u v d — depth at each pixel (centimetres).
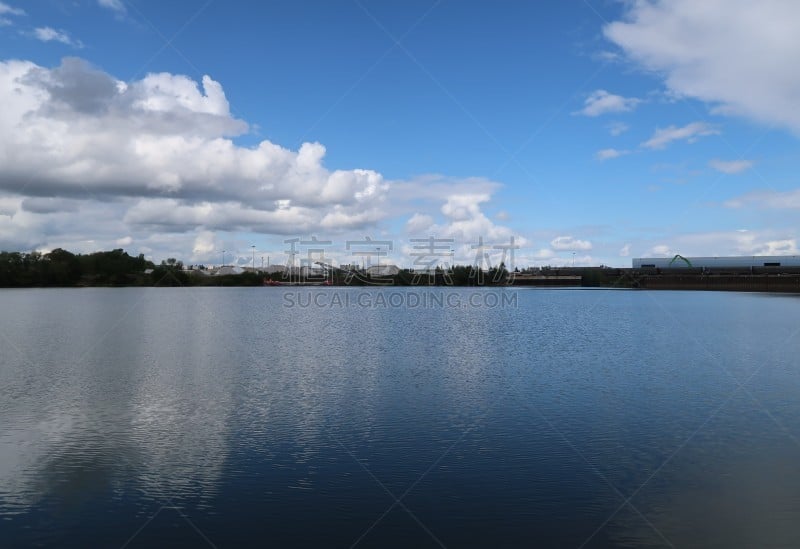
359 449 1667
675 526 1192
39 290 16712
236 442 1736
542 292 16288
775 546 1112
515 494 1351
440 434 1817
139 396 2358
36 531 1177
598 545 1118
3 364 3206
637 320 6400
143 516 1239
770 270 17212
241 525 1201
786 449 1667
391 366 3134
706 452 1639
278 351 3794
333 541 1134
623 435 1806
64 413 2081
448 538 1145
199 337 4691
